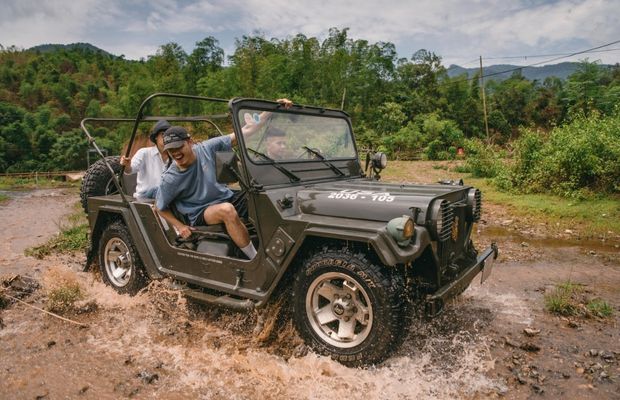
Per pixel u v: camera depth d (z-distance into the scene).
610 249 7.06
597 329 3.97
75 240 7.07
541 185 11.22
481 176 15.63
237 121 3.57
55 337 3.74
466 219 3.89
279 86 36.00
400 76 48.72
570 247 7.20
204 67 41.66
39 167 45.75
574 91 44.03
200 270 3.88
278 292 3.57
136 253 4.46
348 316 3.20
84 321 4.06
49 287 4.78
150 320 4.05
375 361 3.09
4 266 5.92
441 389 2.96
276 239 3.36
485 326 4.01
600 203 9.48
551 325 4.05
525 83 58.66
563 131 11.65
